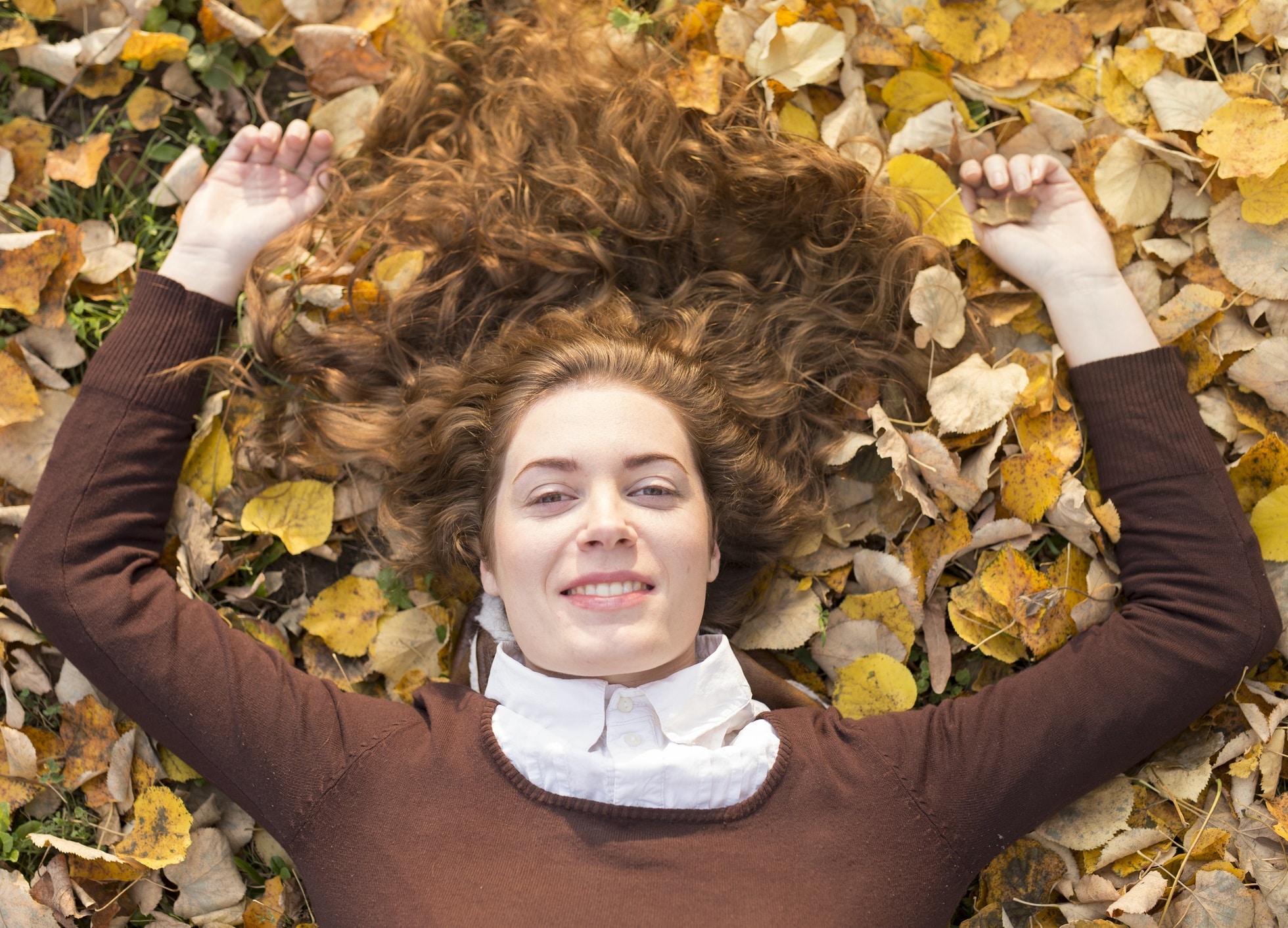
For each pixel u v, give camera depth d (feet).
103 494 5.49
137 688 5.24
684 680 5.08
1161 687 5.23
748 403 6.00
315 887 4.97
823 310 6.32
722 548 6.01
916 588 6.18
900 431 6.36
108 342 5.77
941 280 6.08
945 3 6.37
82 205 6.46
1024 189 6.11
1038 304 6.34
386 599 6.35
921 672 6.37
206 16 6.34
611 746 4.98
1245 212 6.13
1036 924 6.01
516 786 4.90
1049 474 6.03
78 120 6.53
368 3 6.49
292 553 6.26
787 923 4.64
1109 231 6.36
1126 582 5.71
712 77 6.20
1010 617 6.12
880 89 6.55
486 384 5.68
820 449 6.21
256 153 6.22
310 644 6.42
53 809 6.17
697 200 6.26
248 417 6.34
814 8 6.28
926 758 5.08
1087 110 6.44
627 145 6.28
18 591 5.35
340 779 5.02
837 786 4.97
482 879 4.72
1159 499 5.61
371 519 6.48
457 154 6.53
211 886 6.10
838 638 6.29
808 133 6.44
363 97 6.56
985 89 6.43
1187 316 6.16
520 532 5.12
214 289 6.03
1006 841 5.13
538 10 6.56
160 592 5.47
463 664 5.91
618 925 4.60
